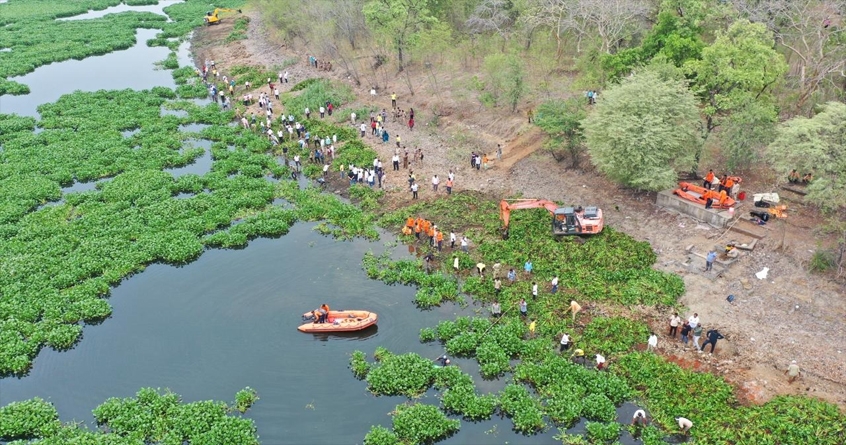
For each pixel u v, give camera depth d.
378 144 68.31
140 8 142.88
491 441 34.81
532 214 53.25
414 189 57.72
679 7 66.25
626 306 42.62
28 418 35.91
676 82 52.16
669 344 39.47
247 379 39.06
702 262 45.62
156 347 41.69
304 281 47.78
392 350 41.12
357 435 35.31
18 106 84.94
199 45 110.88
